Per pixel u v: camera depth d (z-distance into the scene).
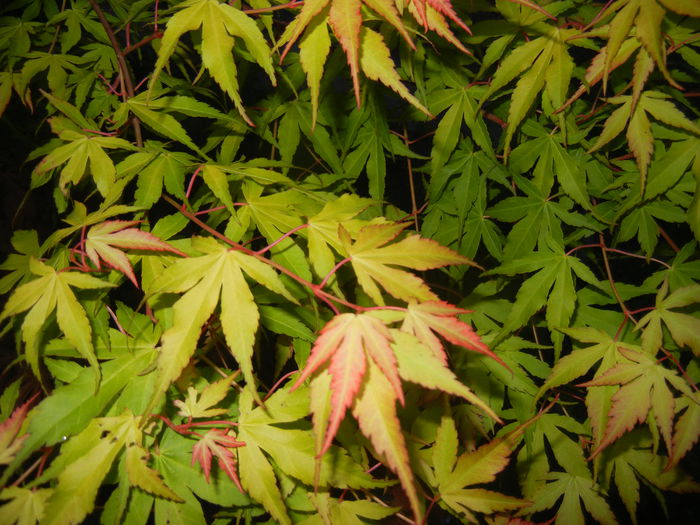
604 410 0.31
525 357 0.35
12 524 0.24
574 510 0.34
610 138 0.31
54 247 0.30
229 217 0.30
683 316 0.30
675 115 0.30
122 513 0.25
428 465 0.30
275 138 0.38
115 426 0.25
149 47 0.52
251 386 0.23
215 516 0.31
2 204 0.47
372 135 0.37
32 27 0.37
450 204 0.37
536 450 0.35
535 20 0.33
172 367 0.23
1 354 0.42
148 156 0.28
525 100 0.33
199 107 0.30
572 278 0.33
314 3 0.24
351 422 0.29
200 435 0.26
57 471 0.24
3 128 0.46
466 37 0.35
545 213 0.35
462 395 0.22
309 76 0.25
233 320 0.24
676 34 0.31
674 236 0.41
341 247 0.27
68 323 0.25
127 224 0.26
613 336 0.33
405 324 0.24
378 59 0.25
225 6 0.27
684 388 0.29
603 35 0.30
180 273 0.24
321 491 0.28
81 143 0.28
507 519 0.29
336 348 0.22
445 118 0.36
